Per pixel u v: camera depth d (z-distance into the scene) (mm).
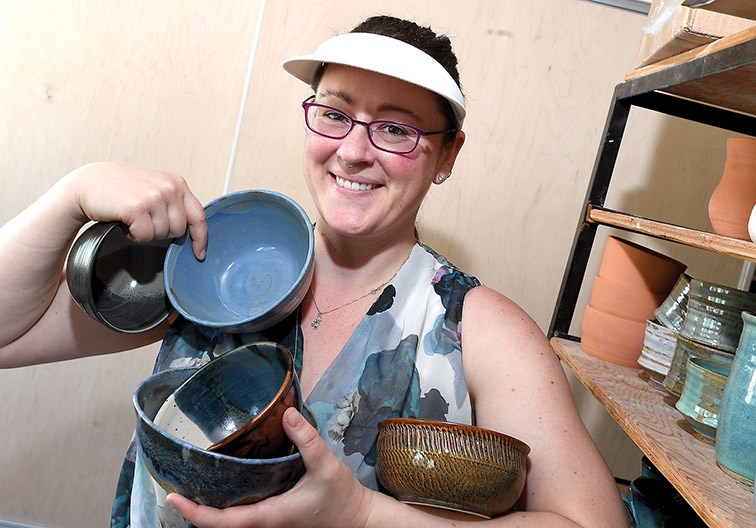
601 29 1889
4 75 1893
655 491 1362
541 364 1061
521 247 1959
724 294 1197
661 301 1560
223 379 933
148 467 787
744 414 959
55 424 2051
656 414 1246
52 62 1896
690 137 1923
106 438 2061
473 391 1097
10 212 1942
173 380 925
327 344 1124
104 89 1913
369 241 1133
